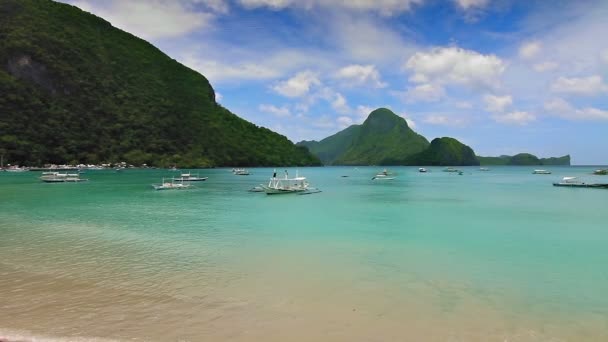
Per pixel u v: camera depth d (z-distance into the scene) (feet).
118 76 582.35
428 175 448.65
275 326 33.55
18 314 35.42
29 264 51.65
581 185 231.91
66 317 34.86
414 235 74.59
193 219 94.63
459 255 58.23
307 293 41.32
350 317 35.53
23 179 267.18
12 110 419.95
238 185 233.35
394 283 44.70
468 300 39.68
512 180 327.67
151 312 36.11
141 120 542.57
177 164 510.99
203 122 622.13
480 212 111.24
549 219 97.50
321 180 326.85
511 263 53.52
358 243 66.74
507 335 32.48
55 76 487.61
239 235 73.67
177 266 51.16
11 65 455.22
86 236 71.72
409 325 34.04
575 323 34.63
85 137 474.49
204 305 37.86
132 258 55.31
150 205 125.90
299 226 84.53
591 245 65.77
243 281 45.09
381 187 232.53
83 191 182.39
